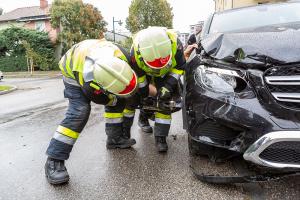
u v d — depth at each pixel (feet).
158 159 12.48
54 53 113.91
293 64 8.90
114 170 11.68
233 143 9.59
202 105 9.91
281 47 9.34
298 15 14.15
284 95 8.87
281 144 8.73
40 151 14.37
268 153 8.93
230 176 9.63
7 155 14.12
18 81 70.18
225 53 10.01
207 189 9.86
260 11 14.83
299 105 8.82
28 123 20.63
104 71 9.50
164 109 12.70
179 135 15.57
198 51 11.62
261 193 9.49
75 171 11.76
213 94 9.70
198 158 11.88
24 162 13.05
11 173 11.95
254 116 8.96
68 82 11.00
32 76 88.33
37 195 10.11
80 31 112.06
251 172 10.39
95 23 114.93
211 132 9.95
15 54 108.06
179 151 13.25
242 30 11.67
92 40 11.26
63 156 10.84
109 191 10.11
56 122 20.33
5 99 37.04
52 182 10.67
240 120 9.13
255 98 9.15
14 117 23.26
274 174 9.29
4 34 106.83
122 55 10.70
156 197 9.59
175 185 10.22
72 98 10.96
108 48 10.45
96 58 9.99
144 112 15.33
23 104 30.68
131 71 9.81
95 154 13.47
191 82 10.57
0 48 108.47
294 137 8.51
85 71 10.03
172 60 11.93
